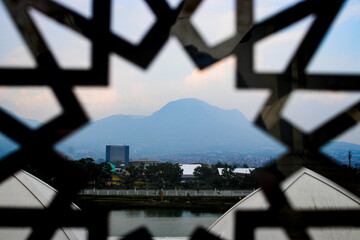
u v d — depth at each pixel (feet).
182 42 7.13
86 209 7.06
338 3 7.10
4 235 26.99
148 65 7.11
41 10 6.97
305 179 42.52
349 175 7.82
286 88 7.14
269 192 7.27
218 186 269.03
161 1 7.11
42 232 6.97
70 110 6.95
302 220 7.26
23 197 38.27
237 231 7.27
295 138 7.17
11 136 6.90
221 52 7.14
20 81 6.91
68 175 6.99
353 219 7.21
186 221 160.66
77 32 7.02
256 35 7.14
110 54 7.03
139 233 7.05
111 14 7.02
